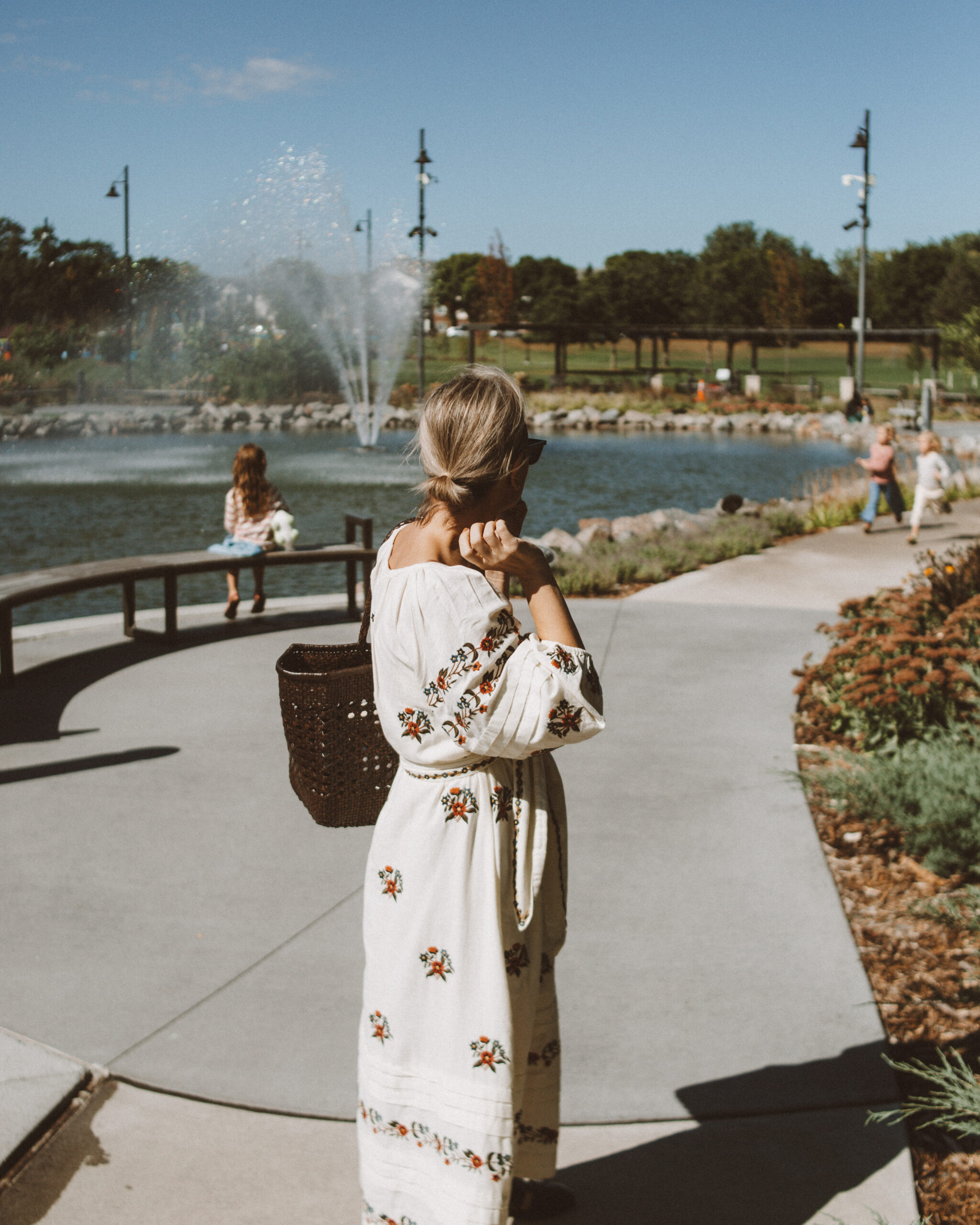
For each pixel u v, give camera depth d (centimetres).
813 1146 266
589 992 335
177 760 553
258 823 471
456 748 194
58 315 5053
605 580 1077
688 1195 250
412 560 203
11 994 331
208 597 1165
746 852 441
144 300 4644
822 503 1692
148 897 399
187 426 4016
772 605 980
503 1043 197
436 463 201
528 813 204
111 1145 266
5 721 621
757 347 5934
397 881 202
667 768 543
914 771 447
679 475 2589
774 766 545
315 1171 258
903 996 335
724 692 682
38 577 748
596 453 3222
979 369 2317
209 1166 259
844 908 393
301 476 2316
